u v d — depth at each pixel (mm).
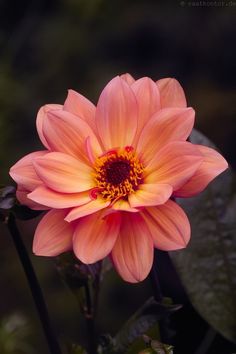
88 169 588
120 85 587
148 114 585
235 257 639
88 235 557
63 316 1443
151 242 551
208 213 648
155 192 555
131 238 556
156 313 582
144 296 1509
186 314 645
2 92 1128
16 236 569
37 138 1548
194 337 643
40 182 570
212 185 652
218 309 631
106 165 590
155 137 580
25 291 1417
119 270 552
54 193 569
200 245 641
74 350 605
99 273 600
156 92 583
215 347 640
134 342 586
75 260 595
